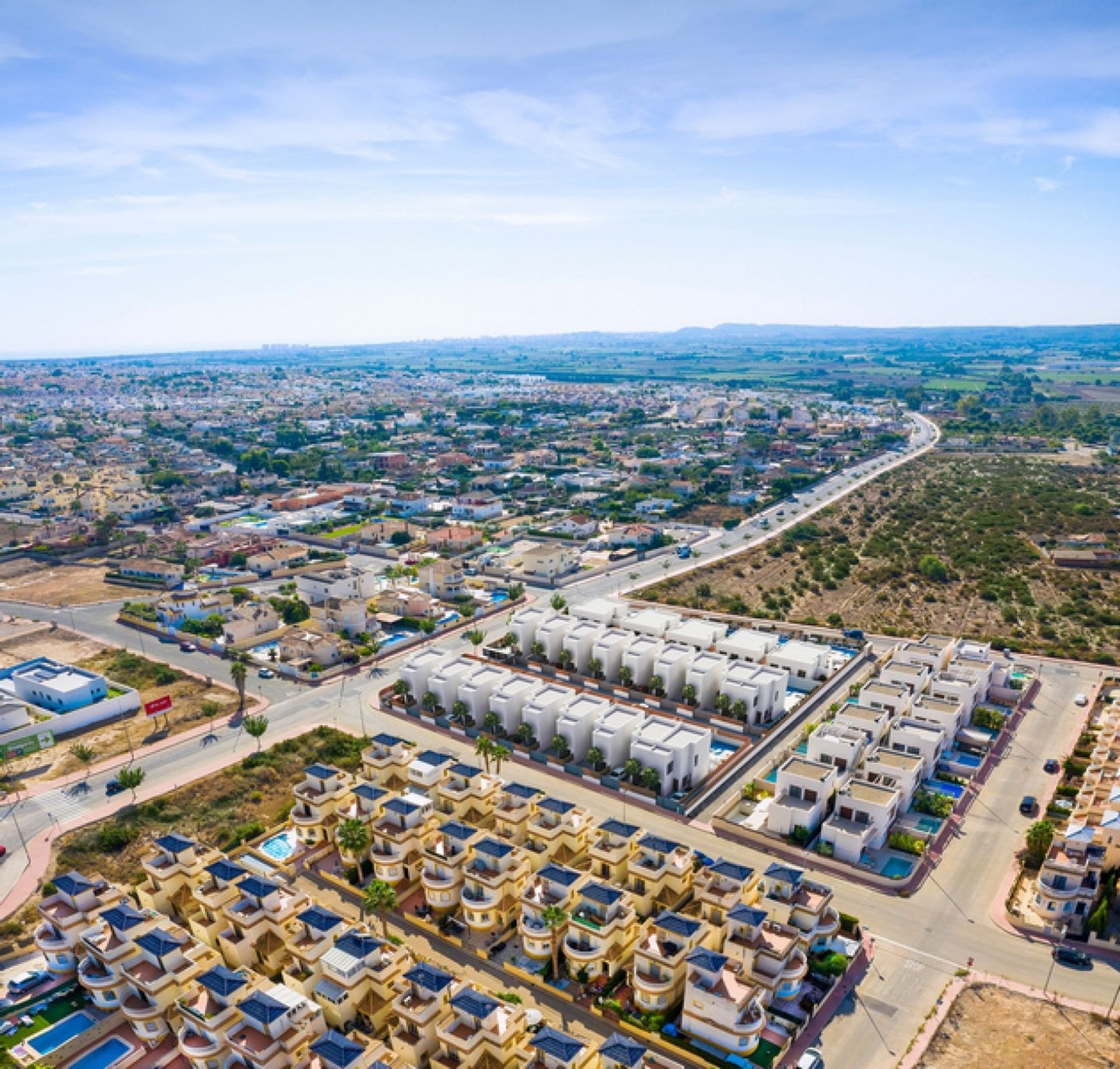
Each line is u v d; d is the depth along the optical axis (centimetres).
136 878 11631
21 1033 8944
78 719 16200
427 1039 8300
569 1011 9156
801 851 11881
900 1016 8975
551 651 18388
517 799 11775
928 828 12456
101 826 12712
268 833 12675
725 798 13538
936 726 14125
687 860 10412
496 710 15462
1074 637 19888
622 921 9506
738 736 15288
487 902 10275
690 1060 8431
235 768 14375
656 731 14075
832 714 15512
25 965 10056
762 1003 8925
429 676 16675
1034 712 16200
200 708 16862
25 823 12888
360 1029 8819
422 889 11362
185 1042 8275
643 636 18212
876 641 19950
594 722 14912
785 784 12656
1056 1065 8312
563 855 11306
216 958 9294
